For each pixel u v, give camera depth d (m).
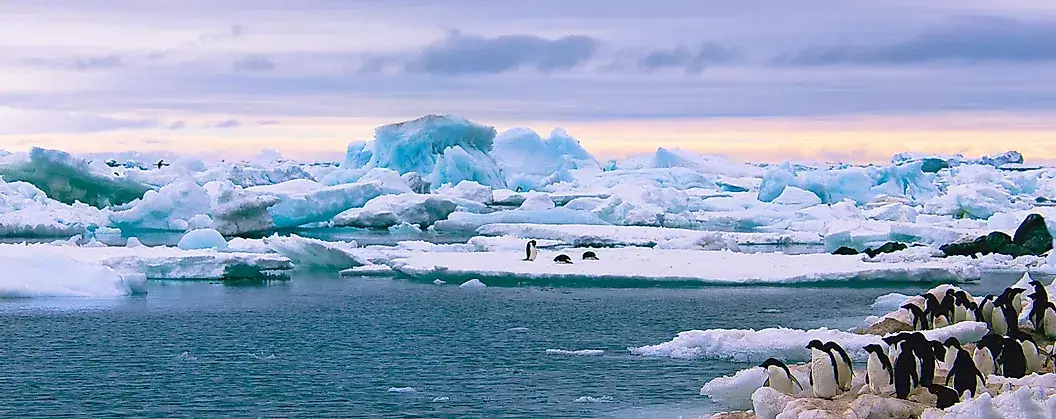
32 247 46.47
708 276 41.62
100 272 37.97
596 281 41.75
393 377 24.30
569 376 24.12
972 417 16.52
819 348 20.31
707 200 106.00
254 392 22.88
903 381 19.34
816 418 17.58
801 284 41.09
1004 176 129.38
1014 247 53.31
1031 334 26.73
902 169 118.38
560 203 107.81
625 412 20.88
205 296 37.91
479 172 117.44
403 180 99.94
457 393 22.67
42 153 83.12
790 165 128.00
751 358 25.47
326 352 27.25
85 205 78.44
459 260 47.25
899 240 65.06
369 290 40.00
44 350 27.31
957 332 25.53
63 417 20.83
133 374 24.55
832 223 75.50
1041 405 16.59
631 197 102.38
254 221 75.44
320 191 87.31
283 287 40.91
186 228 76.62
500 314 33.62
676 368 24.75
